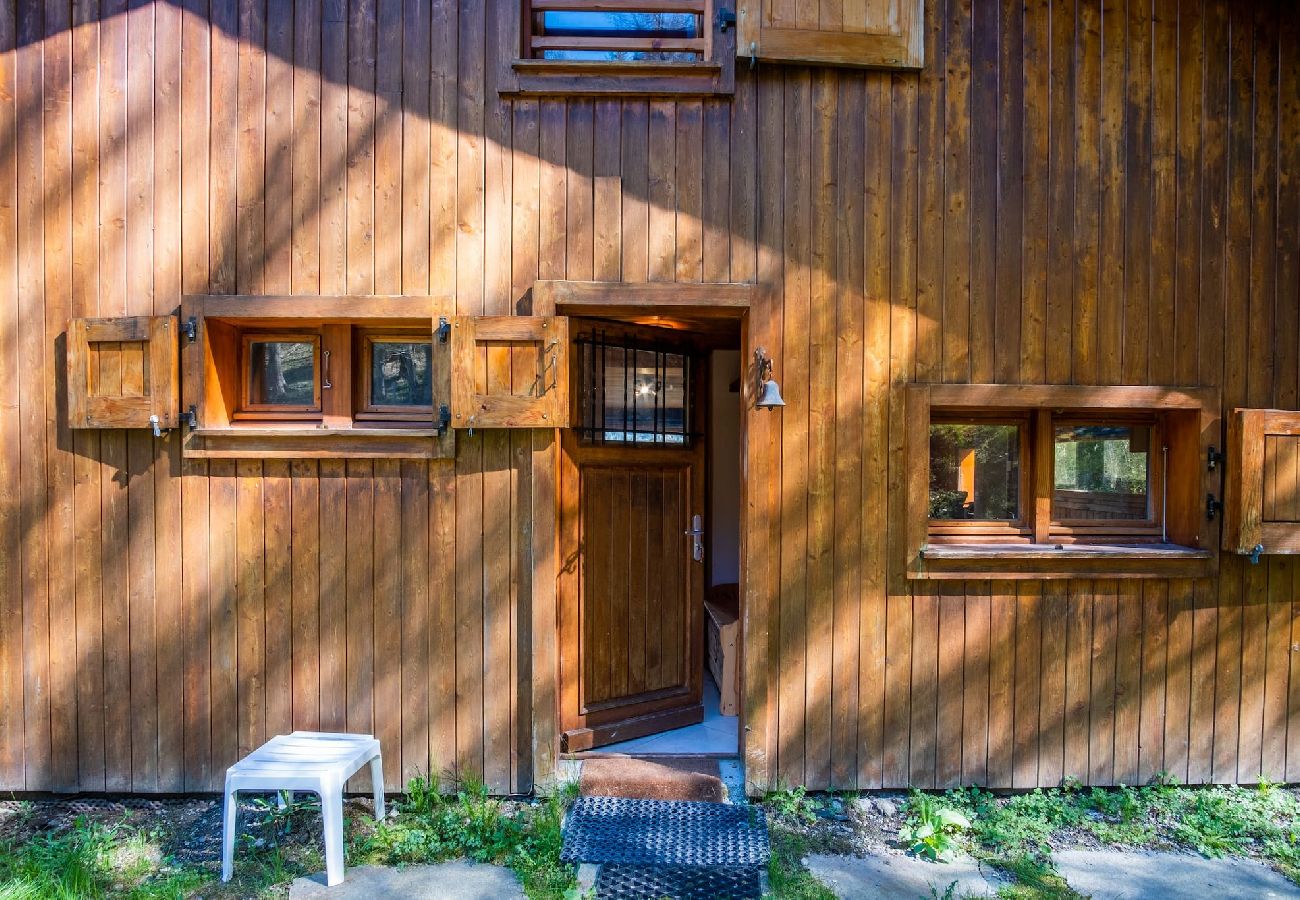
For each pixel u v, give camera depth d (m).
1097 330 3.14
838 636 3.11
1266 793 3.15
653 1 3.10
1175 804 3.06
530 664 3.05
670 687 3.68
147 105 3.02
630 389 3.55
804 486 3.09
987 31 3.12
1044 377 3.13
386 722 3.06
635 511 3.57
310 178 3.02
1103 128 3.14
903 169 3.10
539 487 3.03
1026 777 3.15
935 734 3.14
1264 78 3.20
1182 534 3.21
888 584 3.12
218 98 3.02
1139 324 3.15
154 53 3.02
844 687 3.11
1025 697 3.15
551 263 3.04
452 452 3.01
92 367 2.99
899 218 3.11
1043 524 3.22
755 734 3.05
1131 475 3.31
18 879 2.46
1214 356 3.16
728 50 3.03
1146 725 3.18
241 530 3.05
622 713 3.50
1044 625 3.16
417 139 3.03
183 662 3.06
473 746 3.07
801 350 3.09
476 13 3.03
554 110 3.05
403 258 3.03
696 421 3.79
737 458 4.99
